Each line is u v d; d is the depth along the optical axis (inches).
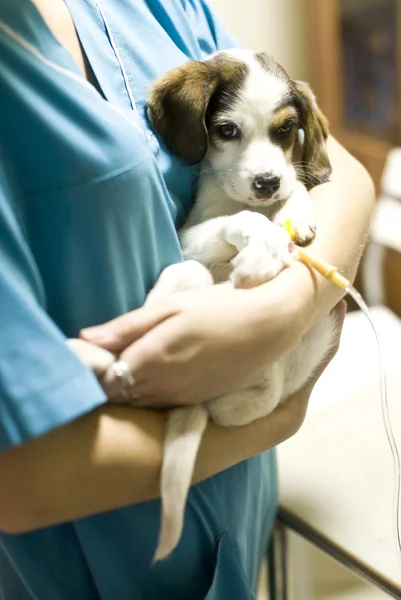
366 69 64.5
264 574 41.6
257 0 62.0
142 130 26.2
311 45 64.9
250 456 26.4
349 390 42.0
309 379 29.7
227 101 31.0
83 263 23.2
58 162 22.1
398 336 48.7
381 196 59.2
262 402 25.9
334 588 38.8
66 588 27.3
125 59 28.0
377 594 38.3
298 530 33.7
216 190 31.2
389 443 36.9
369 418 39.3
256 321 22.9
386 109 63.5
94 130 22.8
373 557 30.6
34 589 26.8
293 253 26.6
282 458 36.9
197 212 30.5
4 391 19.2
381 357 38.1
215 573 27.7
